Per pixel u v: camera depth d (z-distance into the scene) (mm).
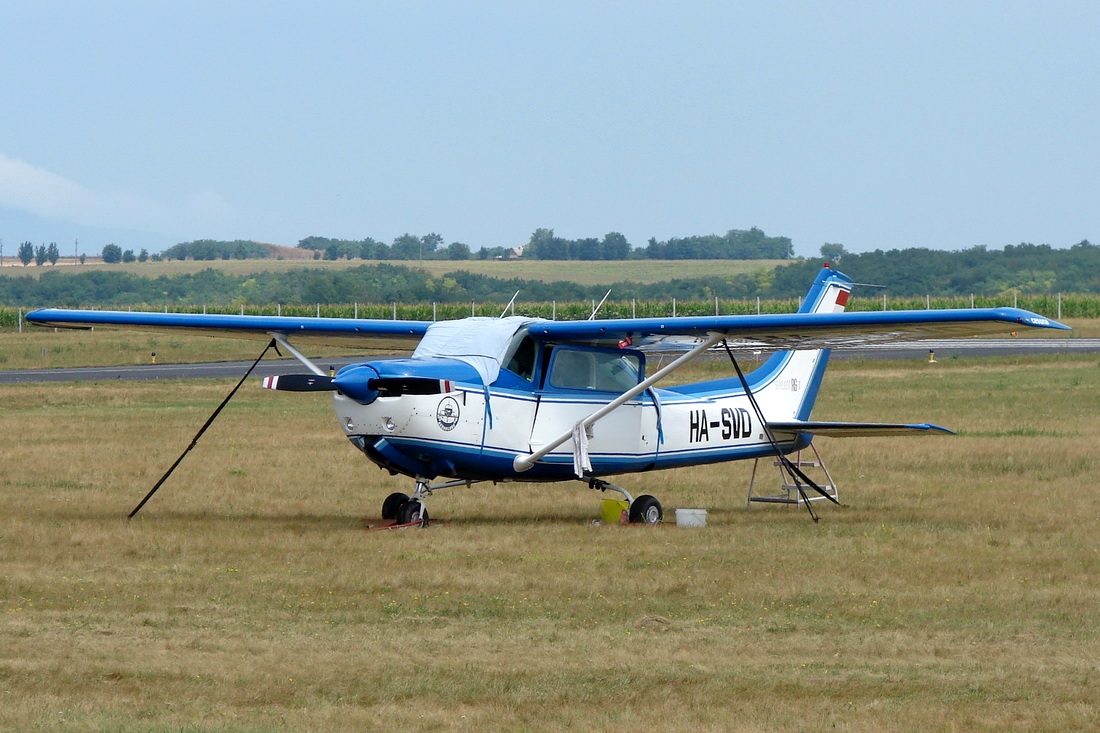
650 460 56781
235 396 117312
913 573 40406
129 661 28844
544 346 53594
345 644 30828
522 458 52375
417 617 33969
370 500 58781
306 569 40344
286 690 26906
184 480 64375
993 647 31109
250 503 57469
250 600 35781
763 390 61469
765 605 35875
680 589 37750
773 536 48281
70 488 61406
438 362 50875
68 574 39094
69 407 106688
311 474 67125
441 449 50156
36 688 26766
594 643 31234
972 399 107125
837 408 100812
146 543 44812
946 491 61625
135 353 173625
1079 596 37000
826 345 54469
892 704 26266
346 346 63562
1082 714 25594
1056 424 89188
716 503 59938
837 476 67562
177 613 33969
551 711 25750
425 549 44406
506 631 32438
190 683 27297
